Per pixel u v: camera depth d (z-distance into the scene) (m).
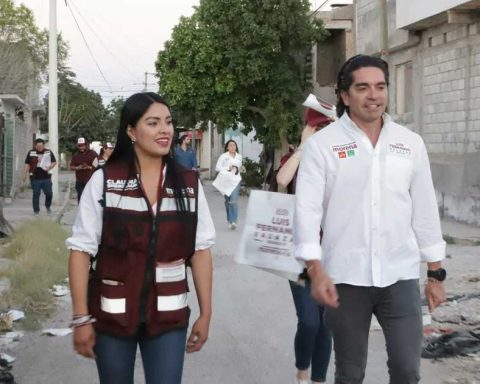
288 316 7.79
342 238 3.64
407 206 3.67
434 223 3.70
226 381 5.67
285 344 6.71
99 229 3.37
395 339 3.59
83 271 3.35
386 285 3.58
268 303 8.44
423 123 19.27
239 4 26.33
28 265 9.23
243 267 10.85
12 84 33.25
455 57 17.58
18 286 8.37
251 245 4.61
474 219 16.45
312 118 4.75
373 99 3.60
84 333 3.29
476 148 16.70
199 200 3.46
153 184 3.39
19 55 34.38
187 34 27.16
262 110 28.06
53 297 8.51
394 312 3.61
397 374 3.60
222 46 26.94
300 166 3.74
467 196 16.78
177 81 27.58
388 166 3.61
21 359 6.17
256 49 26.61
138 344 3.46
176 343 3.36
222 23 26.69
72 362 6.09
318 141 3.68
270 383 5.63
